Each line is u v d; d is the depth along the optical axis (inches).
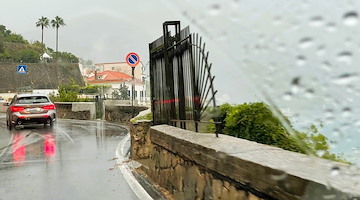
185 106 187.9
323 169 74.9
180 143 145.7
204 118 157.2
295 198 71.2
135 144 265.3
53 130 536.7
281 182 75.6
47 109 569.3
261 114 144.6
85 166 250.7
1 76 2402.8
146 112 385.1
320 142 85.4
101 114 781.3
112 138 426.6
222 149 108.1
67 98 962.1
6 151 334.0
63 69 2746.1
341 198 61.8
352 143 71.2
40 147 358.3
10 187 193.3
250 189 89.1
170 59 213.5
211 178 115.3
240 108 155.0
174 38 208.8
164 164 177.0
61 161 273.3
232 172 97.9
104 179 208.1
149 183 194.7
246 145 114.5
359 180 66.2
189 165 138.3
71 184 197.6
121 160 271.6
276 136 136.7
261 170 83.0
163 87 230.8
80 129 549.0
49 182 203.6
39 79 2536.9
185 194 143.0
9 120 561.6
